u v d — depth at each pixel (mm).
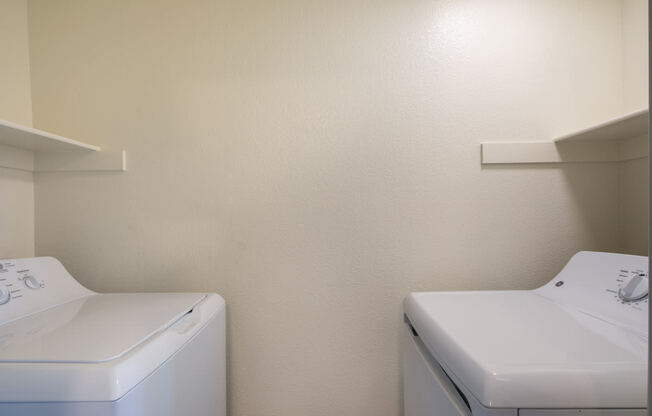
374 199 1109
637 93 1059
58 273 948
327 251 1107
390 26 1105
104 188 1099
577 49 1098
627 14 1080
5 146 990
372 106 1110
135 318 755
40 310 810
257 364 1101
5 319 722
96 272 1093
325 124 1110
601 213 1095
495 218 1105
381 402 1095
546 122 1099
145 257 1102
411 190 1110
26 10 1087
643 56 1038
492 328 676
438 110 1108
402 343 1103
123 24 1101
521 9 1099
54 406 496
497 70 1103
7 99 1028
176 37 1104
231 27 1106
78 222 1098
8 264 825
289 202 1108
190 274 1101
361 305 1105
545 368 500
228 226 1106
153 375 579
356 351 1103
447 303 871
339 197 1109
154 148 1103
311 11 1105
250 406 1093
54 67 1098
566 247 1096
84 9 1099
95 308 845
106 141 1097
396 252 1108
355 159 1109
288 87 1109
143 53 1104
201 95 1105
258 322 1103
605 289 783
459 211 1107
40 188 1090
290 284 1104
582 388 486
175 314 790
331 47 1109
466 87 1106
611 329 663
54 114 1094
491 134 1105
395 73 1108
